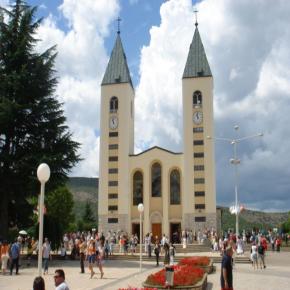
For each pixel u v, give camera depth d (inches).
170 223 2733.8
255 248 1355.8
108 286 875.4
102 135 2874.0
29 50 1582.2
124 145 2834.6
